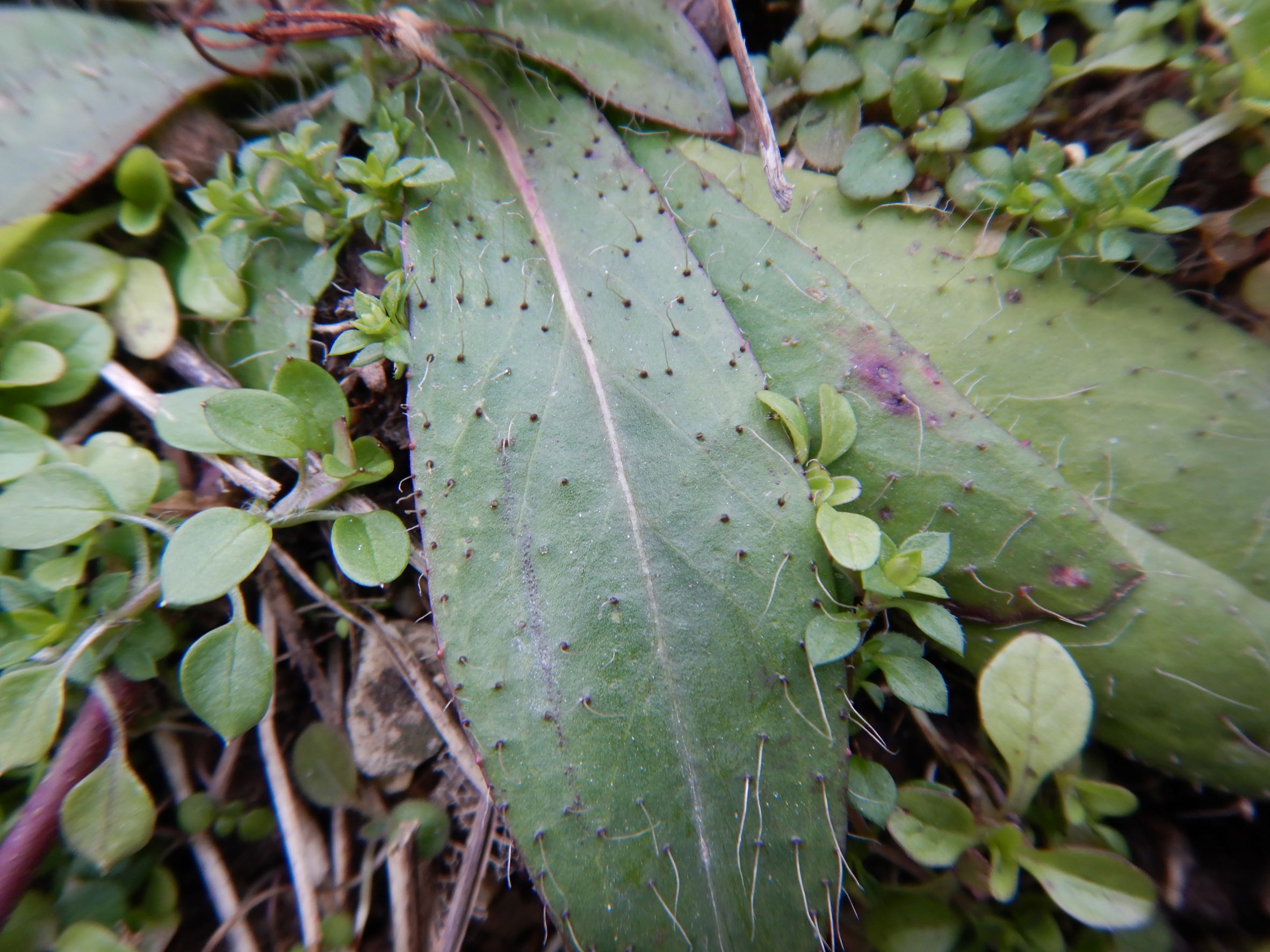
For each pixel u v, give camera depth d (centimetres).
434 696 5
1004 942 5
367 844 5
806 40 6
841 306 5
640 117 5
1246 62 5
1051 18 5
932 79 5
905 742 5
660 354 5
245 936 5
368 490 5
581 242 5
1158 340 5
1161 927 5
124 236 5
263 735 5
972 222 5
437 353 5
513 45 5
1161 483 5
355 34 5
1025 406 5
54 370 5
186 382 5
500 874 5
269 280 5
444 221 5
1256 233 5
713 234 5
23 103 5
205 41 5
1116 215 5
